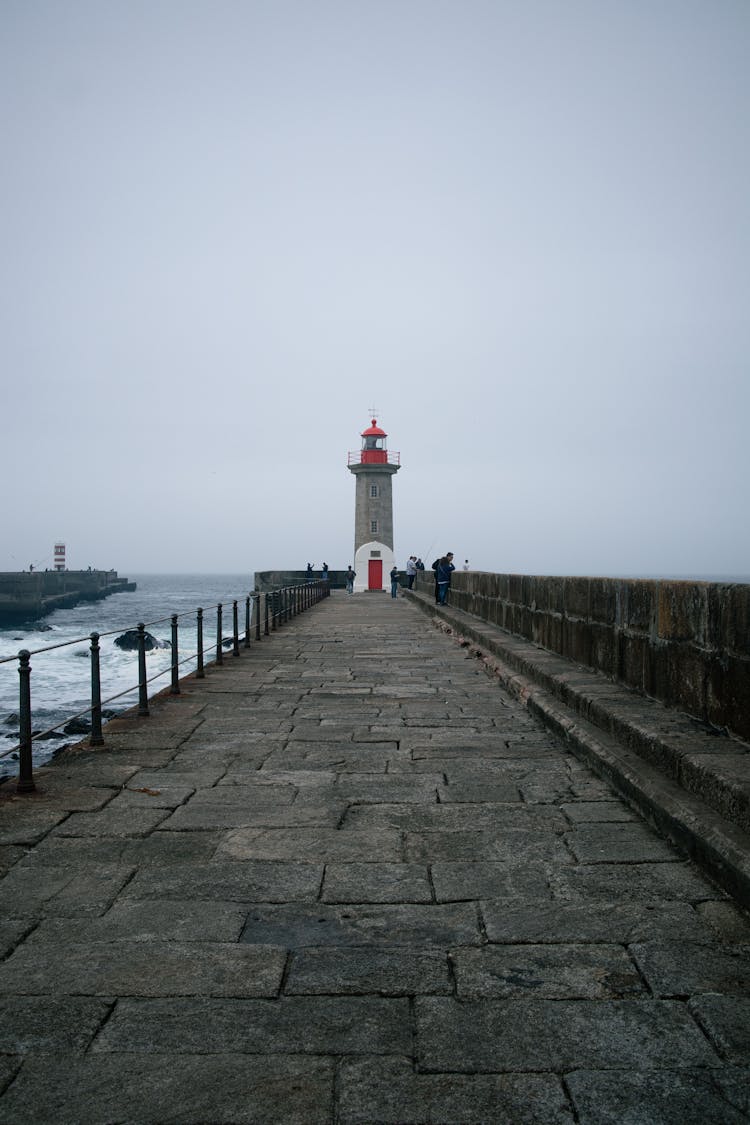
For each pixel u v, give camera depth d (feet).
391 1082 7.82
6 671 99.09
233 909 11.56
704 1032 8.59
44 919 11.22
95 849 13.91
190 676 34.22
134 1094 7.64
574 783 17.94
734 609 16.47
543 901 11.78
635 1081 7.82
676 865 13.12
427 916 11.34
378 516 172.55
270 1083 7.80
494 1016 8.88
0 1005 9.08
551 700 24.99
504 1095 7.64
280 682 32.68
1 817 15.55
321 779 18.33
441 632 55.98
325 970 9.86
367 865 13.21
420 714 25.98
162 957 10.16
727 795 13.14
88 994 9.31
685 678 19.17
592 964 9.99
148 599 367.66
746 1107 7.48
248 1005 9.09
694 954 10.21
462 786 17.74
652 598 21.36
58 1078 7.85
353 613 79.05
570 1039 8.47
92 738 21.65
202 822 15.31
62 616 244.42
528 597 38.58
